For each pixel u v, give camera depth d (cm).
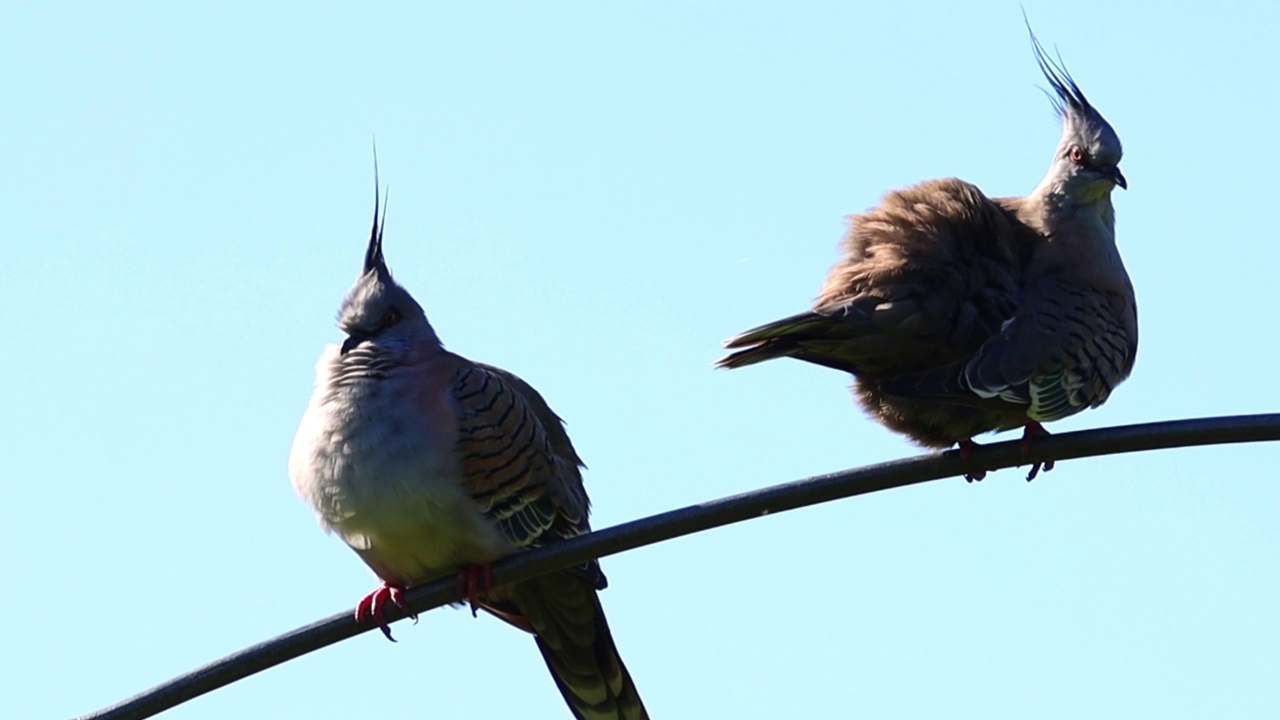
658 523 1176
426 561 1290
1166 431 1163
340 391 1291
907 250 1284
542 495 1319
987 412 1270
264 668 1196
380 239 1356
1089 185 1373
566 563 1212
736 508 1157
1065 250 1351
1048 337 1266
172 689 1153
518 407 1315
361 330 1312
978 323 1282
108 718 1145
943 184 1348
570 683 1399
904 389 1245
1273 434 1140
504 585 1269
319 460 1281
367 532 1279
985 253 1310
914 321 1260
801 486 1159
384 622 1266
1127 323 1340
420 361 1303
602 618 1362
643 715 1397
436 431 1268
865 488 1169
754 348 1269
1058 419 1264
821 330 1257
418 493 1259
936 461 1184
